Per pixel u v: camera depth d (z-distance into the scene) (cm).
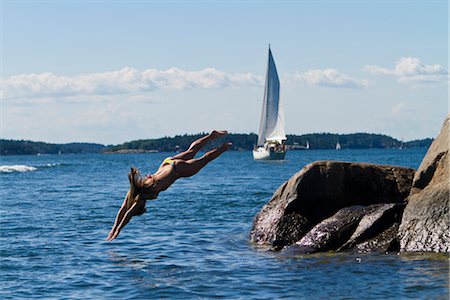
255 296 1466
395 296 1427
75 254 2005
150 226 2619
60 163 15138
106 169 10131
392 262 1752
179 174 1548
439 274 1592
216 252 2012
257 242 2144
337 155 19162
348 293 1467
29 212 3228
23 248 2114
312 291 1495
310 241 1988
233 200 3700
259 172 7906
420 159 12669
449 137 2034
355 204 2142
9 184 5872
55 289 1562
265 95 11219
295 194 2109
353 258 1830
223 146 1603
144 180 1513
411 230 1889
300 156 18312
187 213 3067
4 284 1616
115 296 1491
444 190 1883
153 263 1855
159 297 1475
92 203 3753
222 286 1564
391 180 2170
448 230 1827
